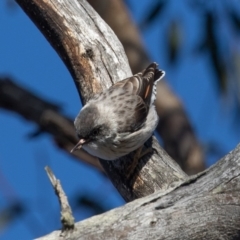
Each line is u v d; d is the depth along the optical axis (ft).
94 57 41.63
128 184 38.11
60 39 41.39
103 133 39.93
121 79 42.16
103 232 30.68
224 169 32.42
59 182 30.04
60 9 41.45
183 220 31.58
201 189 32.22
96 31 42.06
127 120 40.19
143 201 31.96
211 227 31.81
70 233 30.40
